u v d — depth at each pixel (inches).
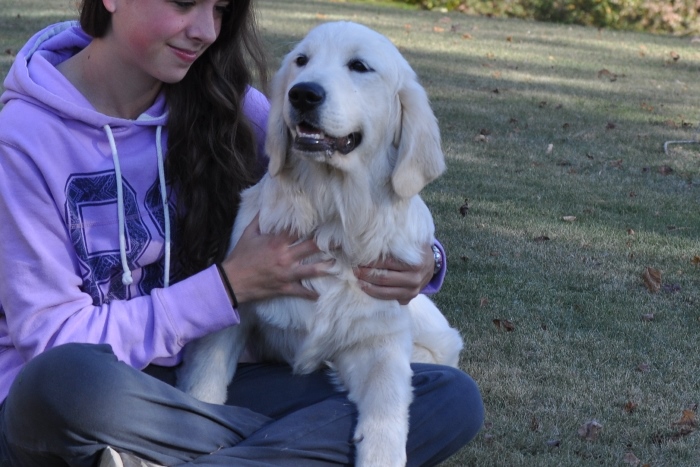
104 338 91.0
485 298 170.9
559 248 203.0
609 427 126.5
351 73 104.7
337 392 105.1
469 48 491.5
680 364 149.8
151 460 83.0
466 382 101.6
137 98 101.2
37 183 90.9
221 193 108.0
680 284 187.2
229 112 105.2
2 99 96.8
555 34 598.2
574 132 313.7
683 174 271.7
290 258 99.6
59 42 104.2
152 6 93.0
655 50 552.7
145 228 99.0
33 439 81.7
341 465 93.7
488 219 218.2
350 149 102.2
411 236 107.3
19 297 90.3
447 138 290.2
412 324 116.8
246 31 108.0
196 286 94.1
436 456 100.1
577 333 159.6
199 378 100.8
